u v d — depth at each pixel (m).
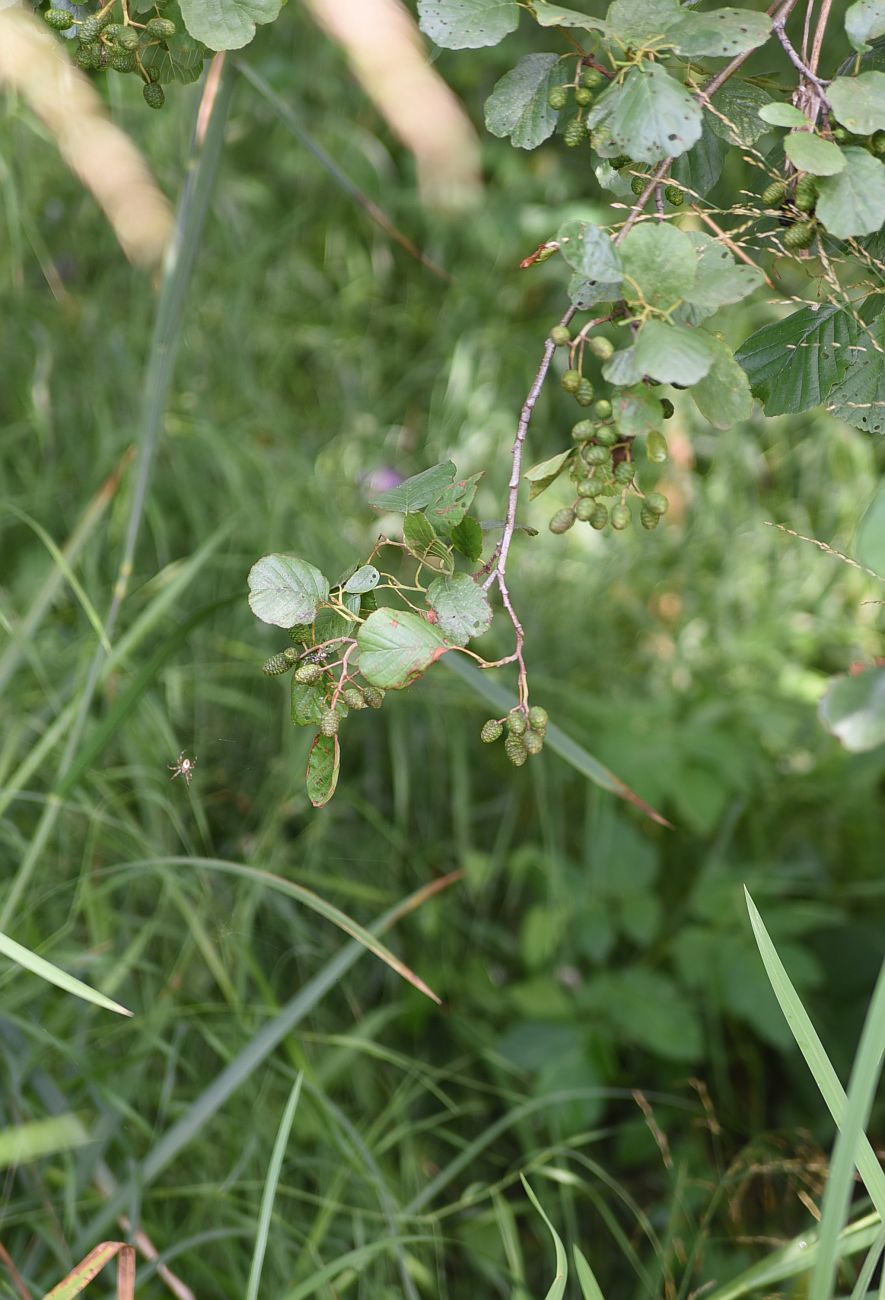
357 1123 2.72
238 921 2.67
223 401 3.99
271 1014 2.36
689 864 3.58
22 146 3.60
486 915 3.36
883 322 1.74
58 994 2.41
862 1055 1.61
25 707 2.81
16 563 3.36
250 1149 2.29
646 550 4.28
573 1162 2.95
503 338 4.64
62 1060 2.38
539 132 1.75
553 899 3.14
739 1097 3.19
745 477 4.41
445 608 1.62
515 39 4.86
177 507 3.51
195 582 3.28
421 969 3.10
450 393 4.48
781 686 4.07
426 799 3.46
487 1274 2.62
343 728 3.41
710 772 3.39
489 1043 3.01
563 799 3.59
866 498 4.43
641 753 3.38
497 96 1.75
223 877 2.81
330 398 4.51
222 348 4.10
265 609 1.64
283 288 4.57
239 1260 2.35
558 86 1.73
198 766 3.03
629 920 3.19
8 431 3.44
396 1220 2.26
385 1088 2.90
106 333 3.72
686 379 1.55
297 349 4.59
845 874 3.57
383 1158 2.69
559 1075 2.91
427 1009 3.03
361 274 4.85
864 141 1.66
